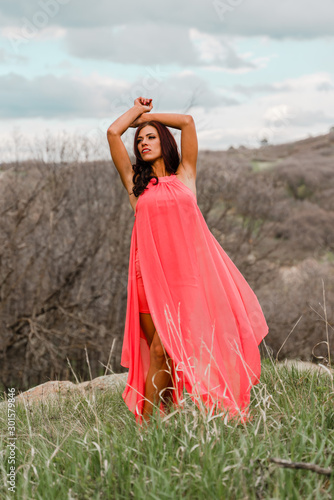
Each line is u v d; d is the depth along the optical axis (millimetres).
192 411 2992
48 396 4828
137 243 3750
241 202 16312
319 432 2793
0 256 13453
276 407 3285
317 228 27875
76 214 14781
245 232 16641
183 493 2434
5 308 13742
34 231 14398
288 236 18703
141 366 3750
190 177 3859
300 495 2385
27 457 3004
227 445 2697
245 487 2340
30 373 12867
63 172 14516
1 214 13555
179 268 3586
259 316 3777
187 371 3348
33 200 14477
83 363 13438
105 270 14742
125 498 2414
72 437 3154
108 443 2844
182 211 3639
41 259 14523
